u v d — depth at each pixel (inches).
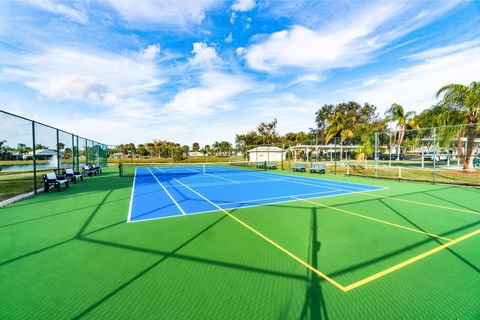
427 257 161.0
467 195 389.7
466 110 725.9
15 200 348.8
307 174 812.0
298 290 123.4
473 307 109.7
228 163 1569.9
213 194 410.0
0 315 105.1
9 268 146.3
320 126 2581.2
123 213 278.8
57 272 141.6
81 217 261.6
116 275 138.0
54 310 108.3
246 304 112.2
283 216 264.2
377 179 648.4
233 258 159.8
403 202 337.1
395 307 110.0
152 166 1350.9
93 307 110.2
